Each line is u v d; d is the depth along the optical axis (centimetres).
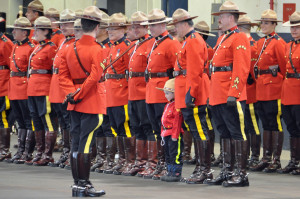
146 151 3066
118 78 3102
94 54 2372
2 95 3612
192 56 2644
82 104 2377
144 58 2967
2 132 3631
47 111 3381
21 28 3478
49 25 3384
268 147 3231
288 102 3081
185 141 3506
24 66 3488
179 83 2716
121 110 3092
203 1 4525
